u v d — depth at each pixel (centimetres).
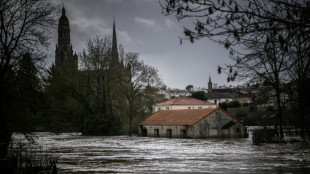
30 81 2945
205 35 782
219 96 18950
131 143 5203
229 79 860
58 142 5441
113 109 7975
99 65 7731
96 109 7906
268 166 2356
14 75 2859
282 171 2111
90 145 4803
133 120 8175
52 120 4828
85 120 7800
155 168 2353
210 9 767
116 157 3167
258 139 4738
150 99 7844
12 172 1752
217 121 6869
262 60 929
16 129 2859
